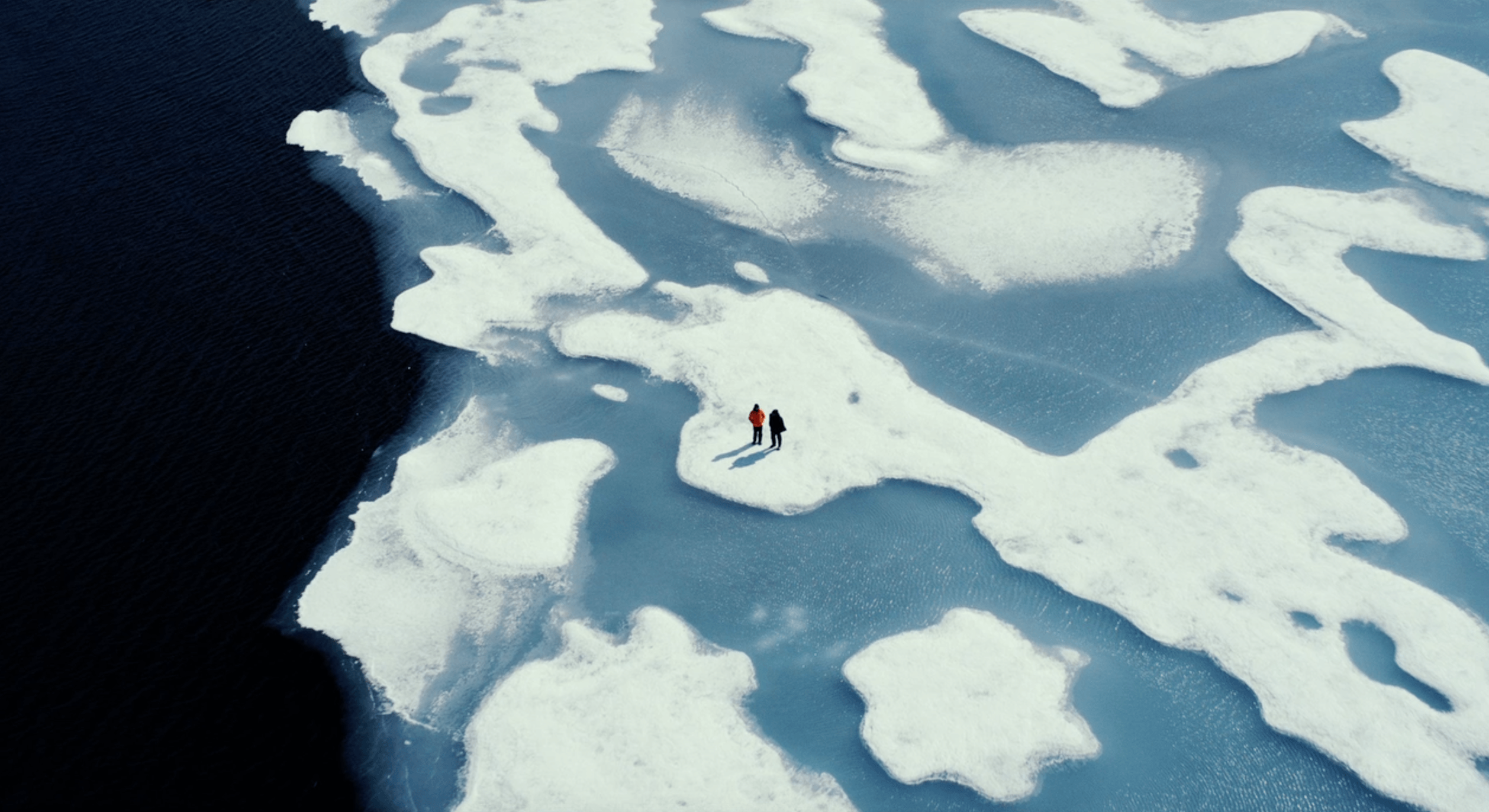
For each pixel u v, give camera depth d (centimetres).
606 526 4259
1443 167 5703
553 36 7256
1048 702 3622
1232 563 3953
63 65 7275
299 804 3441
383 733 3625
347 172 6206
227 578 4103
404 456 4550
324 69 7131
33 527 4281
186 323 5222
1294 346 4797
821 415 4619
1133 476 4288
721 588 4022
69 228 5825
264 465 4534
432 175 6091
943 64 6788
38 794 3438
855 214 5709
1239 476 4259
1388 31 6819
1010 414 4597
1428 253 5228
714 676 3741
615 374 4888
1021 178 5872
